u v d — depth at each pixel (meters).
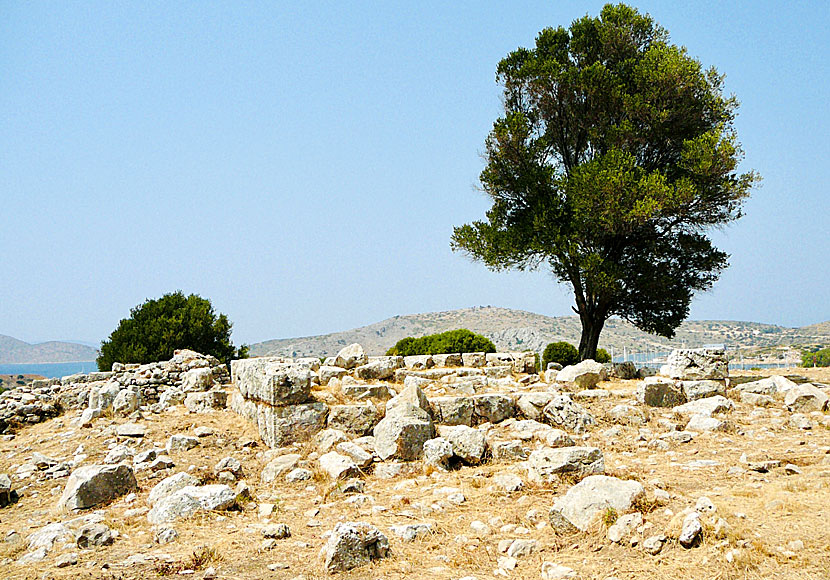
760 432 12.41
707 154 23.34
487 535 7.57
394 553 7.03
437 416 13.20
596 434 12.80
